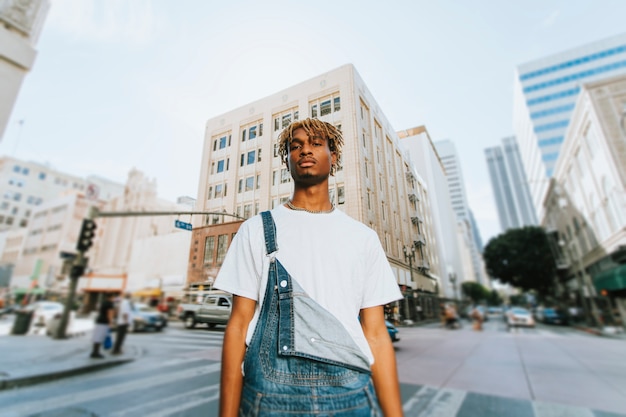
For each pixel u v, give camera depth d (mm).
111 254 12719
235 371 880
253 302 994
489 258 31312
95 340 6215
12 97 5477
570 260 25906
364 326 1007
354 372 849
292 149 1158
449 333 6535
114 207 15844
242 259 1028
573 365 6004
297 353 821
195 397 3533
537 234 29266
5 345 7418
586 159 17406
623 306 15594
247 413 809
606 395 4000
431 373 4984
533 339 10977
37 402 3643
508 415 3340
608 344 9203
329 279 937
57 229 18047
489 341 10047
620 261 15477
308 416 768
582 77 50906
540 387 4430
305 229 1029
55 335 8789
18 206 24062
